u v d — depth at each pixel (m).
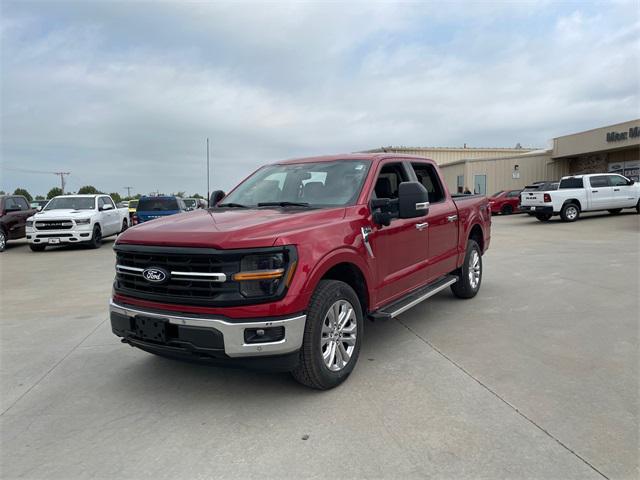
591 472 2.57
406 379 3.86
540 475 2.55
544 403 3.37
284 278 3.29
